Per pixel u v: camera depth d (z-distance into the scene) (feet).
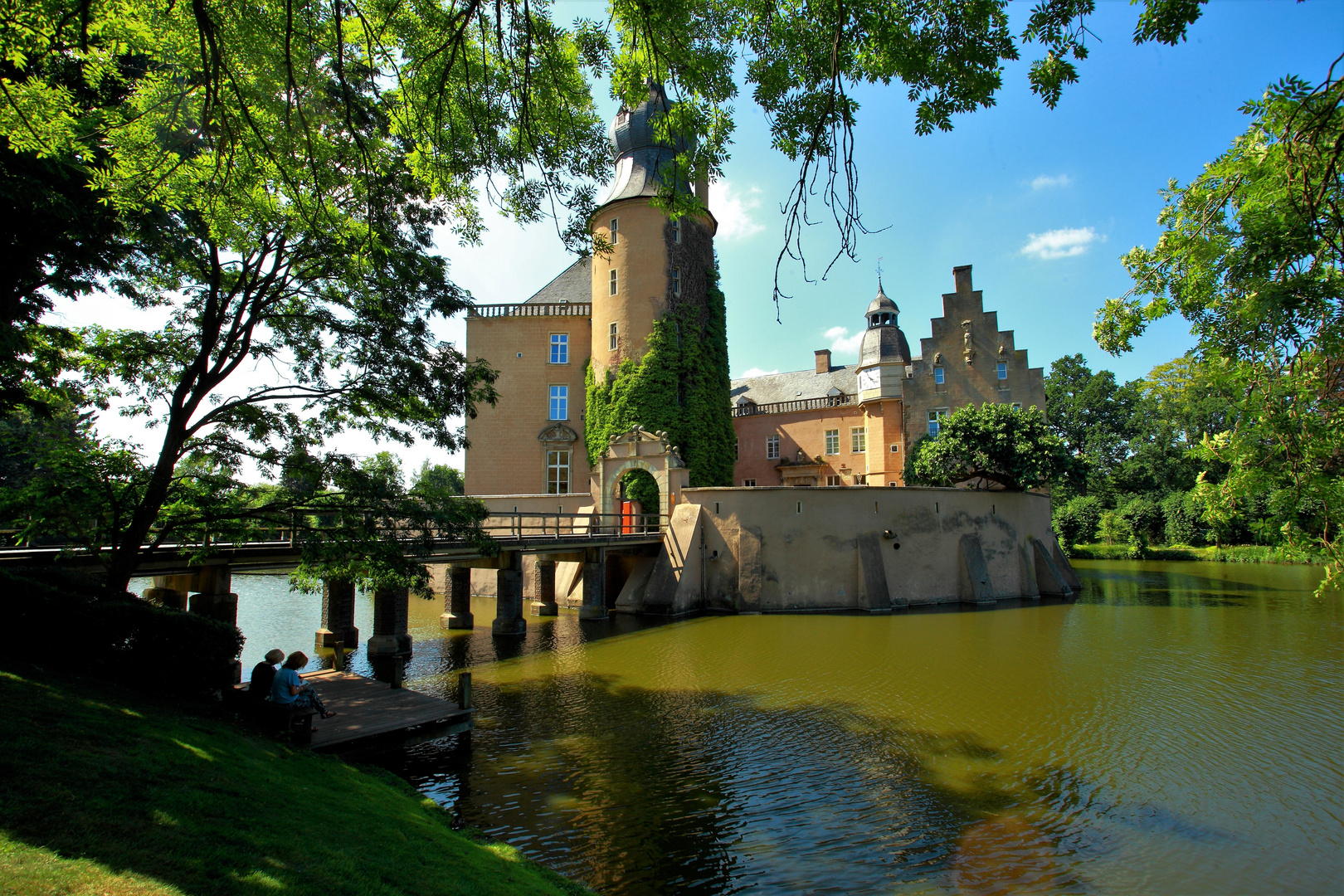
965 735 42.91
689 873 27.50
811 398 163.84
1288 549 24.20
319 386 46.65
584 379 125.80
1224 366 22.88
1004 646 67.92
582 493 122.01
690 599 92.73
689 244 119.75
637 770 37.37
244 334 43.11
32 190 26.20
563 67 24.77
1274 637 71.61
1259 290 18.83
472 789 34.58
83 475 37.24
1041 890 26.78
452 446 48.85
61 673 29.60
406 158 33.71
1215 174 21.21
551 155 27.66
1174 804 33.76
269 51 23.57
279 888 16.43
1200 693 51.42
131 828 17.51
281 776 25.76
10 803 17.11
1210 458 26.04
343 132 32.68
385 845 21.80
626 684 55.01
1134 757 39.42
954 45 20.13
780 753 39.93
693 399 115.03
